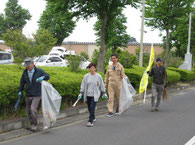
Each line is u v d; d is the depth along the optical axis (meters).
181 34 25.45
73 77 7.98
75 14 11.53
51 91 5.64
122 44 29.06
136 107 9.00
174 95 12.50
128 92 7.21
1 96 5.35
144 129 5.89
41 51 8.89
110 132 5.62
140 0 11.63
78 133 5.54
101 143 4.85
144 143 4.86
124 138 5.18
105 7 11.71
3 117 5.69
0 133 5.27
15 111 6.00
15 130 5.55
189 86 17.19
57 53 20.81
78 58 10.15
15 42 8.51
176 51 33.66
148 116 7.39
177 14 17.25
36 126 5.59
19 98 5.51
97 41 26.34
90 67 6.21
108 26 12.07
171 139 5.12
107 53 15.02
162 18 17.09
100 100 8.71
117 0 11.44
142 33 13.74
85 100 6.36
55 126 6.11
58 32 28.44
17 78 6.39
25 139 5.07
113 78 7.29
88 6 11.24
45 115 5.45
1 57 16.12
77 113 7.45
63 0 10.60
